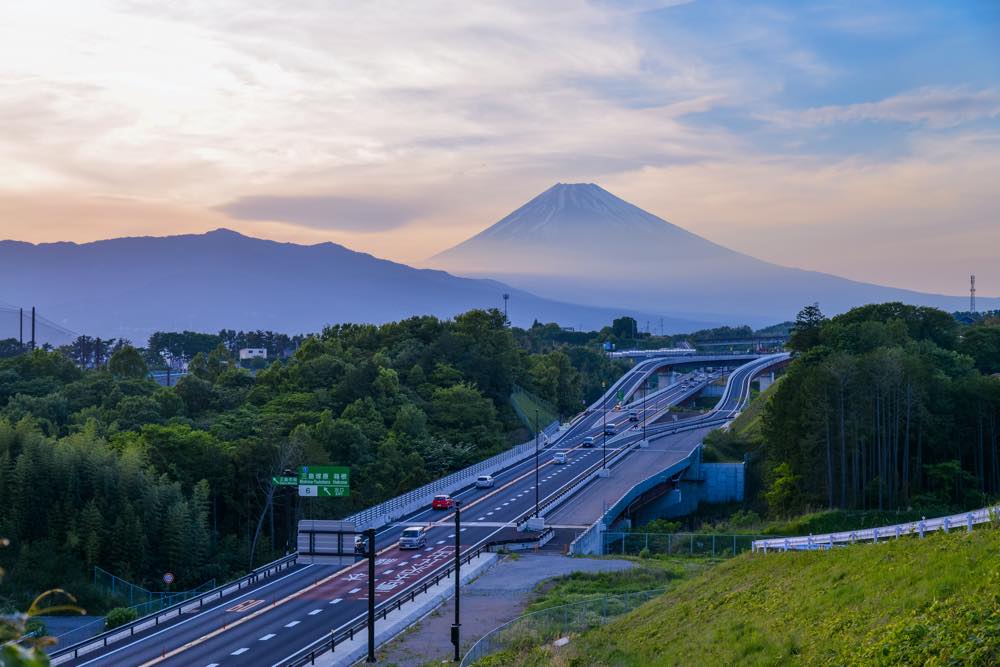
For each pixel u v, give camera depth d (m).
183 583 98.19
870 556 46.16
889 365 122.75
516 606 73.88
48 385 152.75
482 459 155.00
